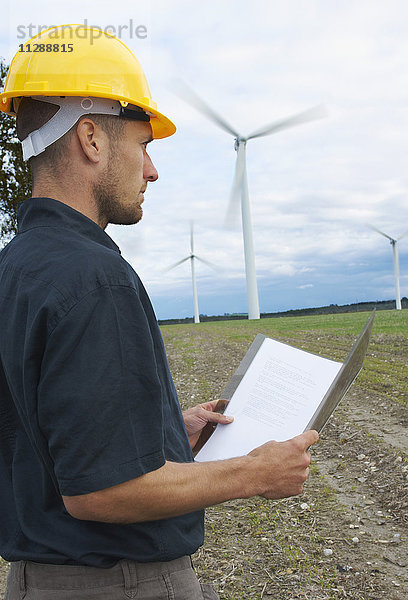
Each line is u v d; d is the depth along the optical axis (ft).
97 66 4.81
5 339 4.42
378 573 11.64
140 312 4.26
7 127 51.42
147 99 5.12
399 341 50.01
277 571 12.17
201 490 4.36
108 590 4.45
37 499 4.58
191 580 4.84
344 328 73.26
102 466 3.90
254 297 165.48
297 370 5.97
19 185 53.11
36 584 4.54
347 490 16.65
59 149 4.85
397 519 14.14
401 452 18.99
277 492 4.77
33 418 4.17
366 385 31.30
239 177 111.04
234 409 5.95
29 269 4.39
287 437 5.47
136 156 5.09
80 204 4.90
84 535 4.42
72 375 3.93
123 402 4.01
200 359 56.65
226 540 14.12
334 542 13.33
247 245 167.73
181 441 4.94
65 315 4.01
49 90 4.67
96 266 4.20
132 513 4.11
